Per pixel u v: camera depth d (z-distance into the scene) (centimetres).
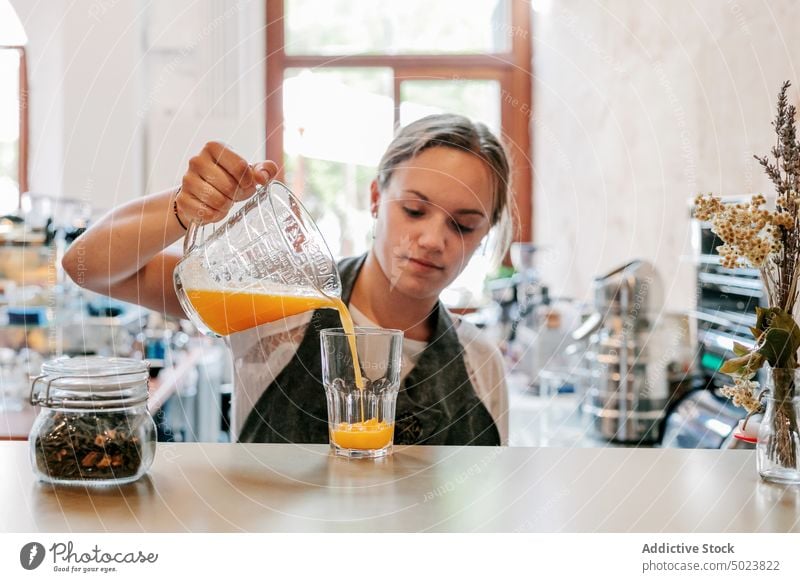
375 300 110
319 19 362
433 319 111
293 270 78
